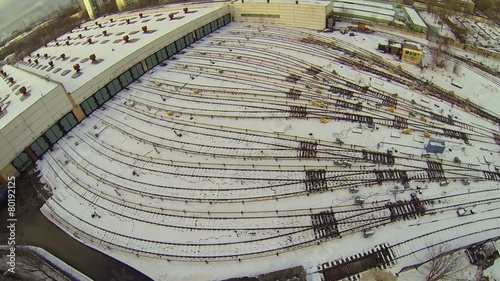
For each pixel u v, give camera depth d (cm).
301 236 3738
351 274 3456
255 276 3472
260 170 4422
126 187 4416
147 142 4978
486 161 4478
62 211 4284
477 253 3538
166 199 4219
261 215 3950
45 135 4956
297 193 4119
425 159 4456
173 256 3691
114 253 3806
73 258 3803
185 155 4725
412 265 3478
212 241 3775
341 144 4662
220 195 4188
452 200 4006
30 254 3862
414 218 3847
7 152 4484
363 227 3772
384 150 4578
